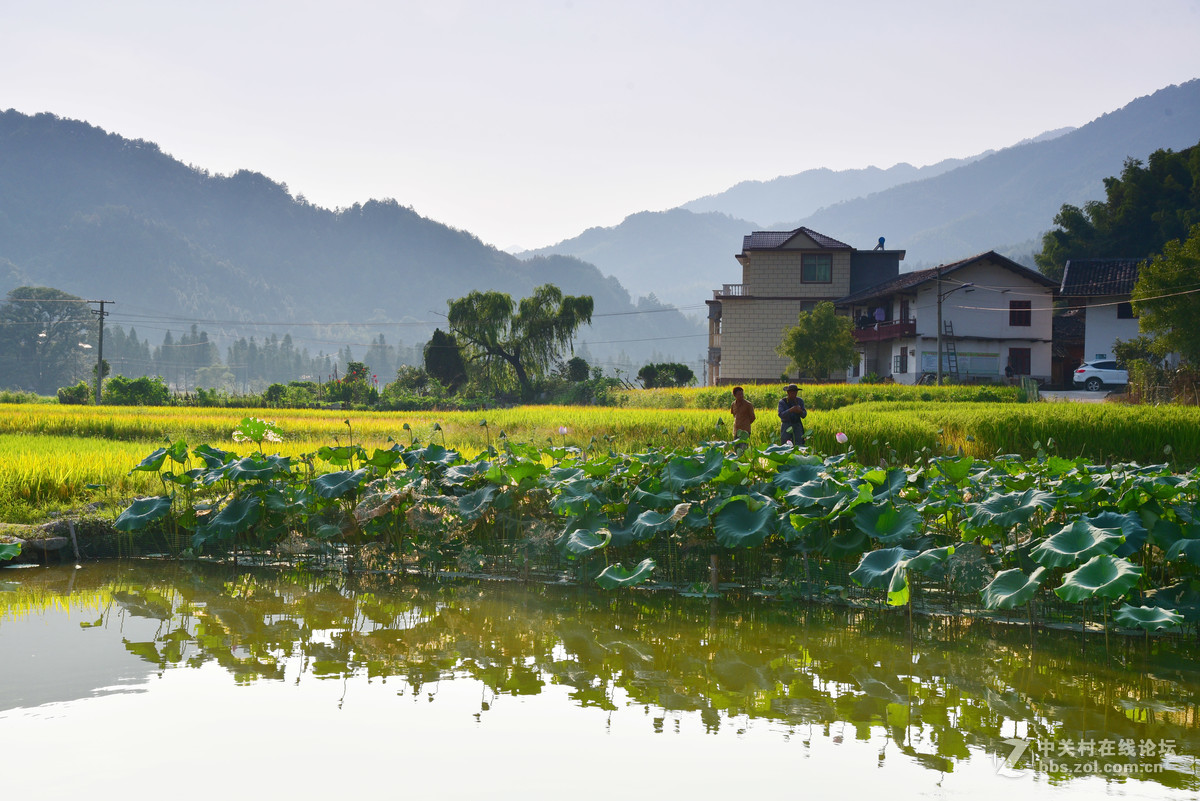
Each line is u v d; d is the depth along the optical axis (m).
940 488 8.21
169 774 4.03
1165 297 33.03
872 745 4.51
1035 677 5.71
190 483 10.02
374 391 58.34
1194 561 6.12
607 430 19.80
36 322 143.00
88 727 4.62
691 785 3.96
